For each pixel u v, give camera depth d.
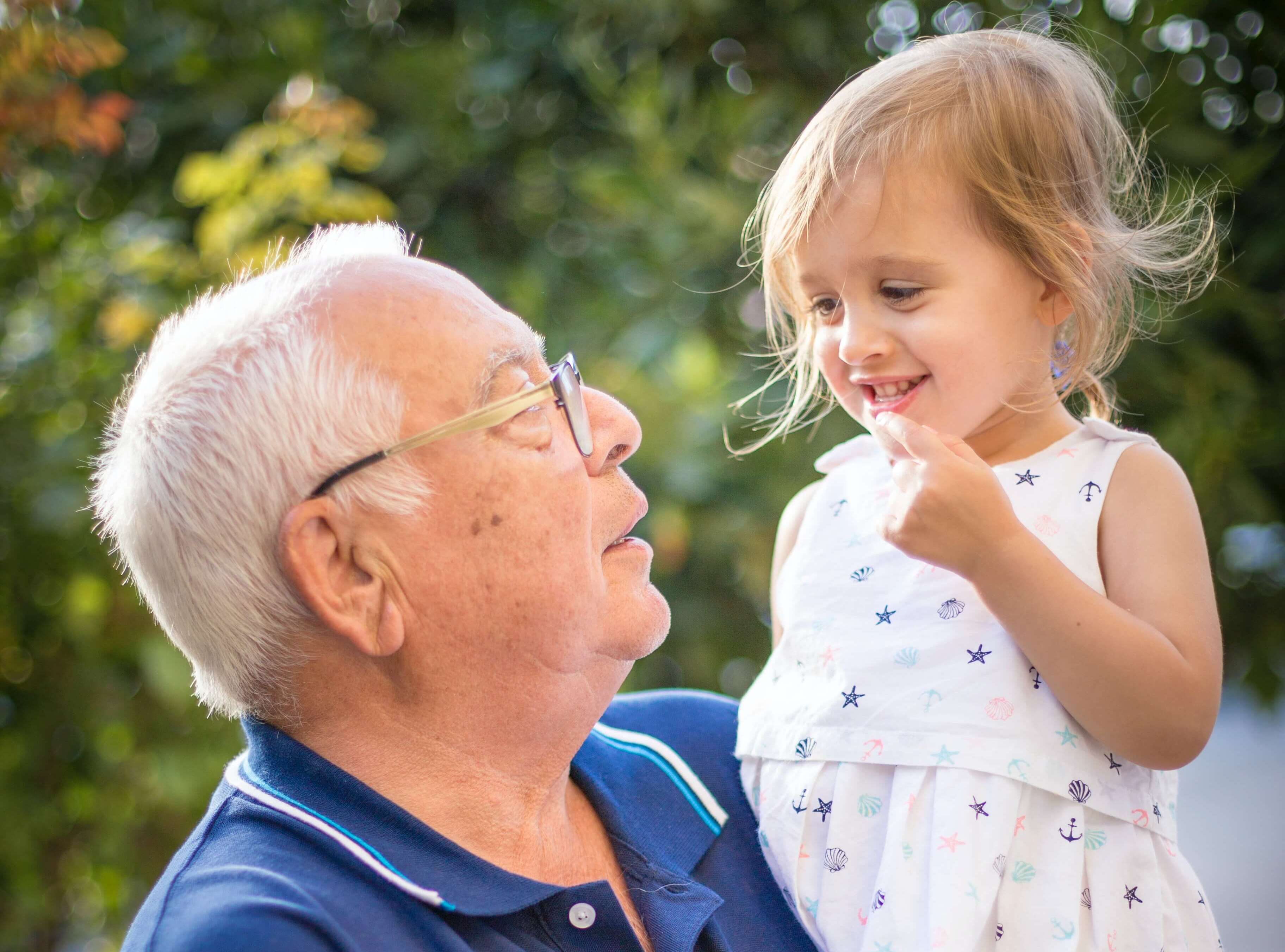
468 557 1.40
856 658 1.55
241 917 1.23
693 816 1.66
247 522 1.38
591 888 1.39
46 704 3.00
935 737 1.46
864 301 1.54
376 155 3.07
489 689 1.43
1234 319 2.99
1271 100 3.01
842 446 1.79
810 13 3.15
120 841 3.10
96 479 1.59
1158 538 1.46
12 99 2.35
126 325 2.80
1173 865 1.47
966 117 1.52
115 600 2.88
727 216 2.95
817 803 1.54
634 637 1.50
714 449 2.88
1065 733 1.44
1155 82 2.76
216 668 1.47
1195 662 1.39
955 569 1.40
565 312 3.18
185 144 3.31
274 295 1.46
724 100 3.04
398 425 1.39
